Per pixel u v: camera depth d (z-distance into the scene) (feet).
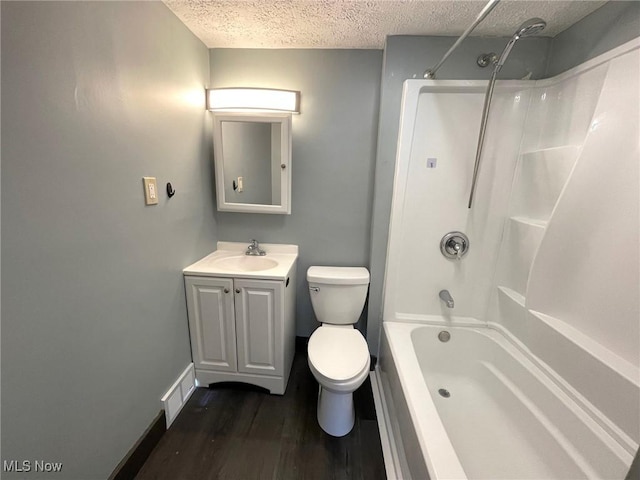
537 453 3.85
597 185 3.51
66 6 2.60
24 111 2.31
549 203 4.50
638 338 3.08
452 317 5.88
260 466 4.09
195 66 5.08
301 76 5.62
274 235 6.42
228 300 5.05
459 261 5.65
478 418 4.72
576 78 4.14
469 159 5.21
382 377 5.65
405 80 4.97
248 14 4.34
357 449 4.38
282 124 5.55
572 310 3.90
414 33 4.84
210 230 6.06
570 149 4.05
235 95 5.33
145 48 3.72
